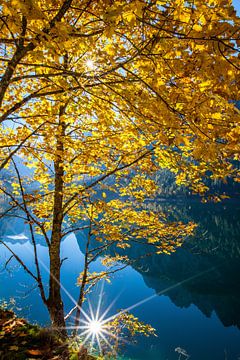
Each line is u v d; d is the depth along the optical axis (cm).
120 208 647
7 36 295
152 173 541
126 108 251
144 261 3297
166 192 10131
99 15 259
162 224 646
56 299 618
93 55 364
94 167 577
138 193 606
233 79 188
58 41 222
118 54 250
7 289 1759
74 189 595
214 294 2320
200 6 182
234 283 2552
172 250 658
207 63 185
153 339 1487
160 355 1282
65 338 464
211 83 196
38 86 439
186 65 197
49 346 388
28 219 557
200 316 1880
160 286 2483
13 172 581
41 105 449
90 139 444
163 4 202
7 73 269
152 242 646
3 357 340
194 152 207
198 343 1485
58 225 622
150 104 213
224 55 186
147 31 232
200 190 486
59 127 405
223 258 3244
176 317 1839
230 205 8406
